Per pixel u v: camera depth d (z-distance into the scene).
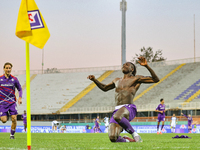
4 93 11.38
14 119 11.70
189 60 53.56
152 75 8.07
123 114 8.02
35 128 44.34
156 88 50.16
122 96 8.34
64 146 7.25
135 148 6.30
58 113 51.72
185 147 6.77
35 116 55.91
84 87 57.72
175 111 42.38
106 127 37.72
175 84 49.69
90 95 54.84
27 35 5.56
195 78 49.66
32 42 5.56
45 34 5.66
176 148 6.45
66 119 51.00
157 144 7.74
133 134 8.10
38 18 5.64
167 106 42.03
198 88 46.97
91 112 49.09
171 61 54.91
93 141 10.39
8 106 11.48
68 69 62.56
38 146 7.21
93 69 60.62
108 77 57.62
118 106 8.36
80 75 61.00
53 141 10.23
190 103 40.38
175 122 33.53
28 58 5.41
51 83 61.19
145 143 7.93
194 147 6.84
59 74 62.84
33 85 61.72
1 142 9.10
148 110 43.75
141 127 36.41
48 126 43.34
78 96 55.56
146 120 40.78
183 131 34.28
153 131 35.56
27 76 5.25
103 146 6.94
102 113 49.31
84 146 7.15
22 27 5.54
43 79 62.88
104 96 53.53
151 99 47.97
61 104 54.75
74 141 10.32
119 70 58.75
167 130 34.88
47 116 54.94
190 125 32.97
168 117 41.16
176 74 52.09
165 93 48.25
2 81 11.27
